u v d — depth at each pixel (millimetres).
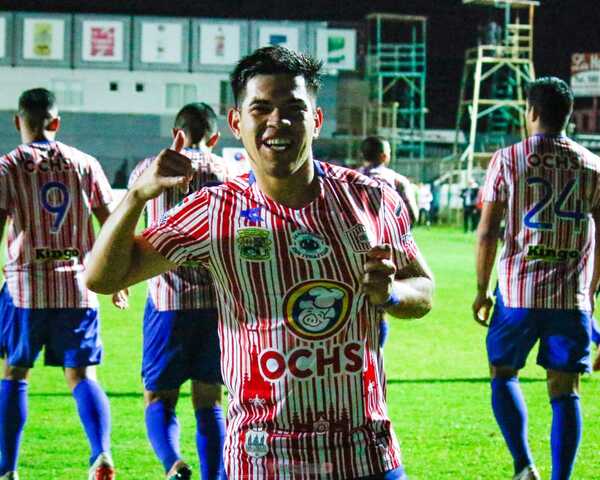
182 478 6336
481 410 9328
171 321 6586
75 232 6766
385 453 3471
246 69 3363
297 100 3324
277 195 3445
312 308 3400
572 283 6387
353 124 63500
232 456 3484
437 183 53781
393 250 3582
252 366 3430
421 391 10258
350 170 3629
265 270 3398
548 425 8805
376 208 3545
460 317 16516
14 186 6664
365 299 3457
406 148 62469
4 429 6664
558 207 6375
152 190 3209
